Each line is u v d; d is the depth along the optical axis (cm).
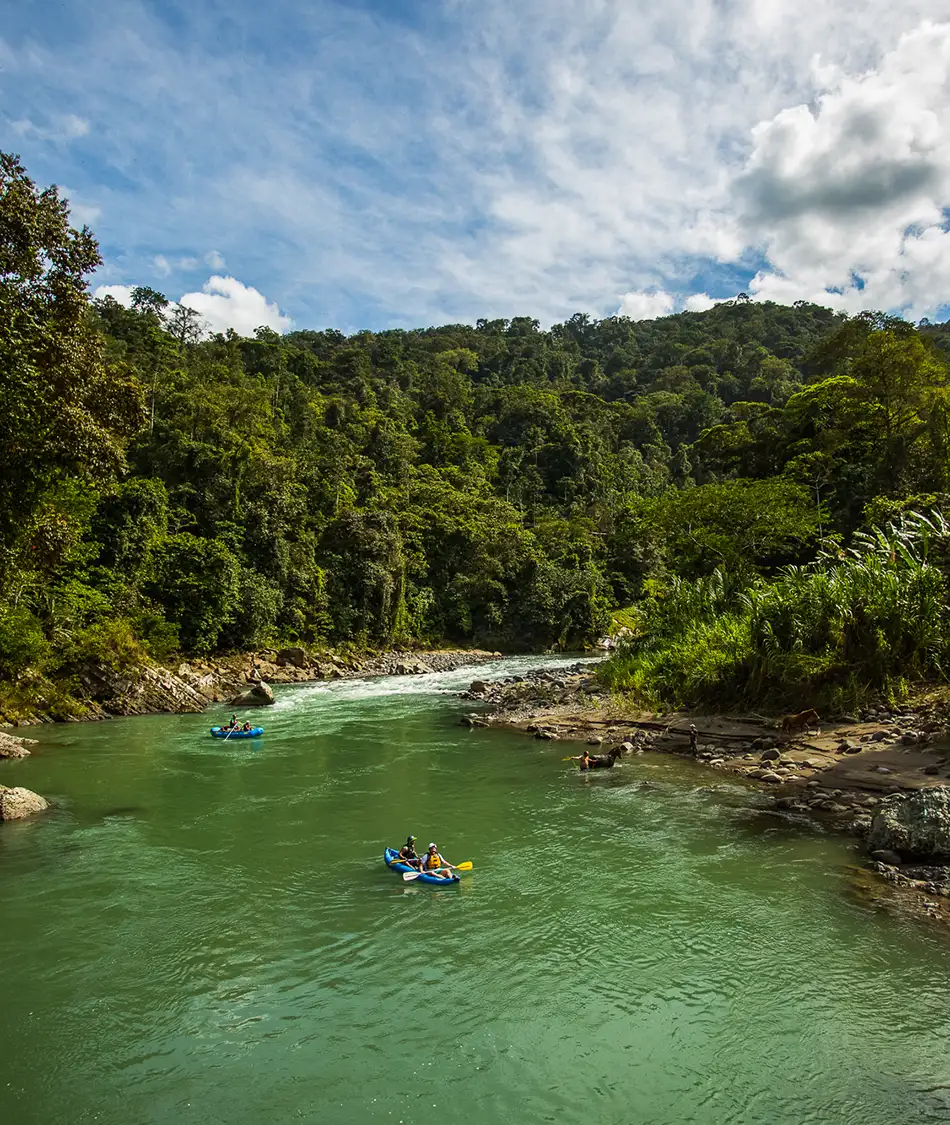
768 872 1059
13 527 1573
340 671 4484
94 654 2898
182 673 3453
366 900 1022
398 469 7412
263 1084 632
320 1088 626
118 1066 661
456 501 7194
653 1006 740
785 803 1373
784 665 2000
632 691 2600
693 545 3516
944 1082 607
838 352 5900
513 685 3428
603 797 1489
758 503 3228
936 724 1630
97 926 948
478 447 9169
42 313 1499
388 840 1276
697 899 981
